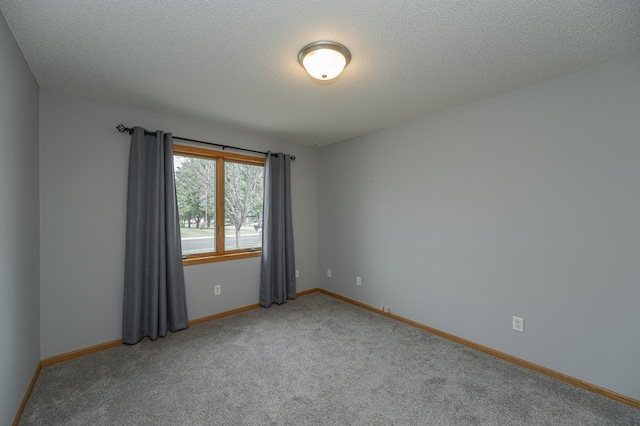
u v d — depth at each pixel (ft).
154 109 9.37
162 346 8.80
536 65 6.55
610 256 6.41
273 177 12.81
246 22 5.08
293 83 7.47
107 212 8.81
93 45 5.80
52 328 7.88
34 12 4.79
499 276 8.18
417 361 7.94
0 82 4.87
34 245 7.13
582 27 5.19
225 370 7.48
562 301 7.08
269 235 12.41
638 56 6.07
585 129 6.71
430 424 5.61
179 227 10.04
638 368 6.10
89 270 8.50
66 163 8.11
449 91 7.94
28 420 5.69
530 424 5.62
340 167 13.50
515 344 7.88
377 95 8.20
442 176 9.50
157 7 4.69
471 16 4.90
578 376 6.85
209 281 11.04
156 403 6.20
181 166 10.67
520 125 7.73
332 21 5.04
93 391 6.60
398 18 4.95
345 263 13.28
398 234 10.93
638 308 6.10
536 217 7.48
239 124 10.93
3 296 5.05
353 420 5.72
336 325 10.44
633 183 6.13
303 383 6.93
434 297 9.77
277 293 12.80
